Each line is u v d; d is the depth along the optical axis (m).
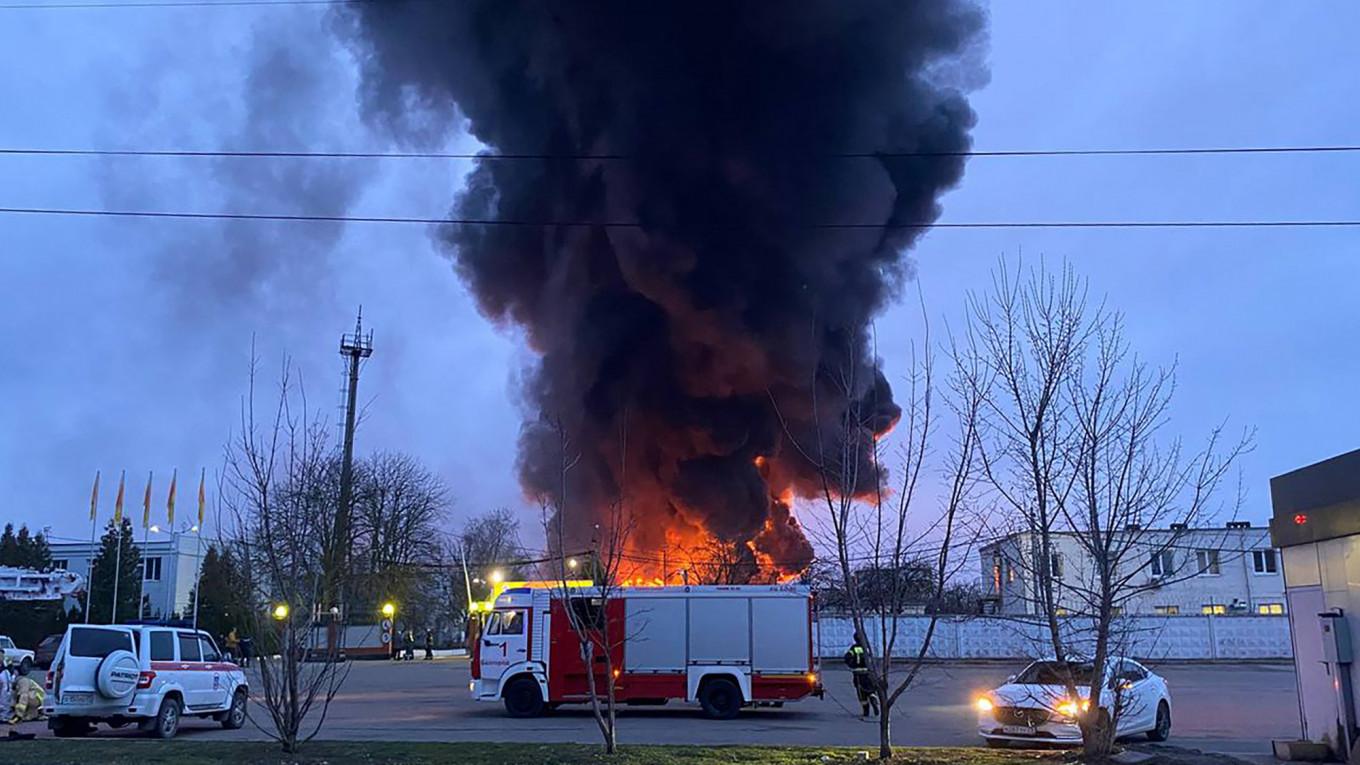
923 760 11.18
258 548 14.02
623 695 20.31
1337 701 12.66
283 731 11.93
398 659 52.97
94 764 11.27
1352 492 12.47
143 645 16.97
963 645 43.41
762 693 20.14
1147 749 13.19
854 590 11.68
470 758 11.52
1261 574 50.44
